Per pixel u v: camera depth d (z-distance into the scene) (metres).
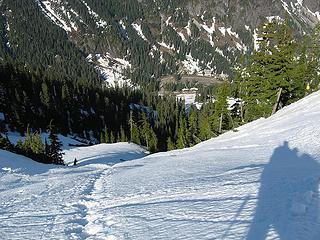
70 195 14.88
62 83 134.88
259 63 37.09
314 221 6.38
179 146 65.19
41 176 25.11
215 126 51.84
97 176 22.06
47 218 10.82
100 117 117.50
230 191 10.27
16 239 8.91
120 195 13.14
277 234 6.07
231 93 48.66
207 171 16.17
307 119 26.86
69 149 74.38
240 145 25.84
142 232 7.93
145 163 27.58
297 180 9.75
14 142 77.69
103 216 10.06
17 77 122.62
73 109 110.00
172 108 132.50
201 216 8.23
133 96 155.62
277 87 36.81
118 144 78.31
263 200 8.45
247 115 46.12
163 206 9.99
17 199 15.34
